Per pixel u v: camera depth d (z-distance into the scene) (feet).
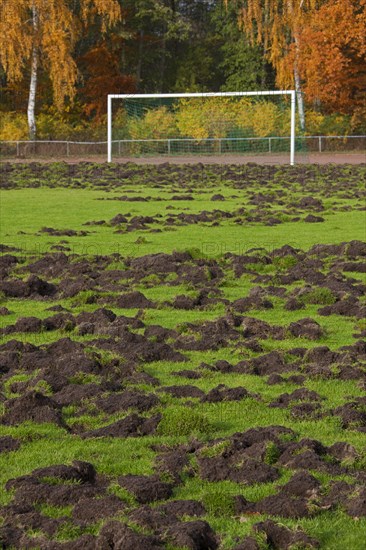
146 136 209.67
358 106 231.71
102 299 47.57
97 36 276.21
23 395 29.35
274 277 53.78
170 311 45.47
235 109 206.69
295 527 20.22
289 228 79.71
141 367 34.01
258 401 30.25
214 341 38.19
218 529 20.65
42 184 132.36
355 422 28.12
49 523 20.67
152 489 22.56
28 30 218.18
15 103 262.47
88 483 23.43
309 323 41.45
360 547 19.88
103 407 29.45
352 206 98.58
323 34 222.07
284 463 24.59
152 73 295.89
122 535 19.27
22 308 46.32
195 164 169.78
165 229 78.74
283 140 203.10
